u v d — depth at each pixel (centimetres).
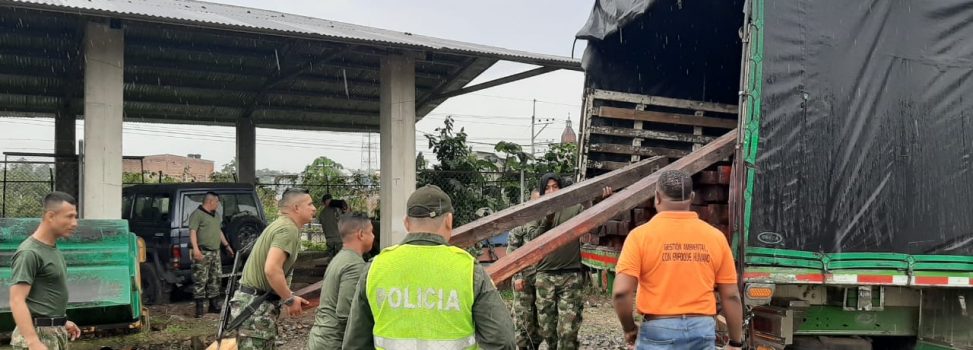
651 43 658
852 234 422
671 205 338
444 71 1237
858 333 466
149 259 948
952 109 448
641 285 336
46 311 413
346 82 1201
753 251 404
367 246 394
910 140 437
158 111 1441
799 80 416
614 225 575
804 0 421
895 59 438
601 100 635
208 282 860
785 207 410
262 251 434
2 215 1325
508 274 390
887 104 434
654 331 327
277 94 1361
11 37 988
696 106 667
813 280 415
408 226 268
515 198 1327
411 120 1012
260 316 430
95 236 636
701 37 662
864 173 426
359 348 269
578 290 535
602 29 625
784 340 432
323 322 383
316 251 1617
